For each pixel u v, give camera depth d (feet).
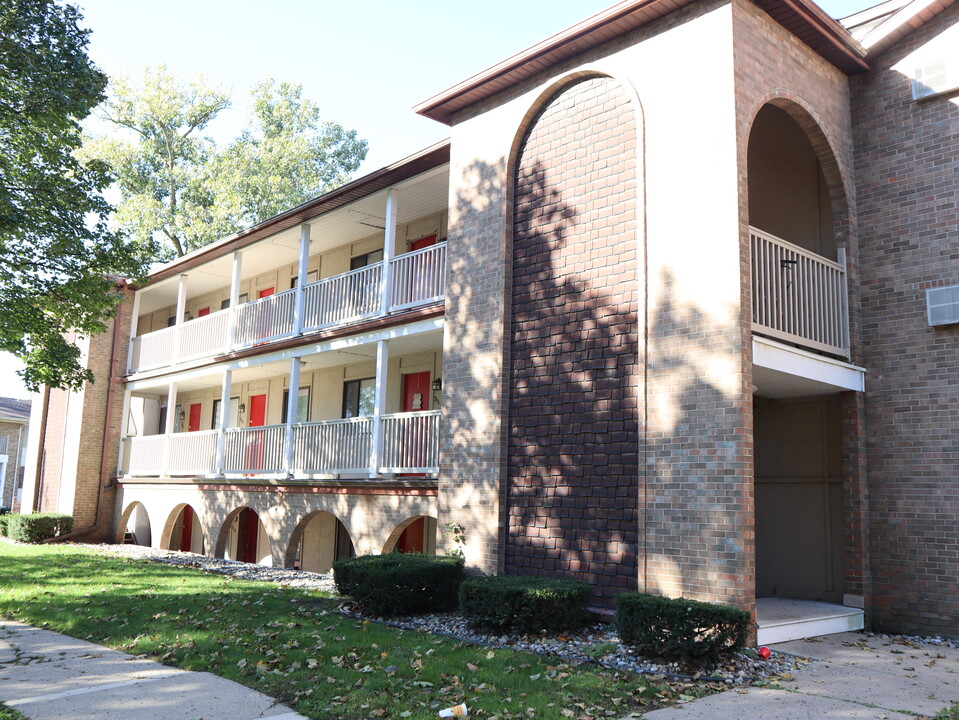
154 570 49.88
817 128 34.94
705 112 30.58
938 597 31.63
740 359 28.02
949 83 33.78
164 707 20.48
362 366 61.52
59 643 28.71
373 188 50.03
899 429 33.65
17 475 132.26
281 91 118.32
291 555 52.54
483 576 34.24
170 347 72.08
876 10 38.27
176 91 114.21
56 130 51.34
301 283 55.88
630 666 24.85
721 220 29.37
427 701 21.02
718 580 27.50
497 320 37.91
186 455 65.98
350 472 48.62
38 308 54.49
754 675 24.09
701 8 31.37
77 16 51.24
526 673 24.02
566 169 36.55
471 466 38.06
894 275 34.68
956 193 33.22
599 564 32.04
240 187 109.60
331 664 24.91
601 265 34.19
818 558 36.27
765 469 38.73
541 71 37.76
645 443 30.66
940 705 21.04
